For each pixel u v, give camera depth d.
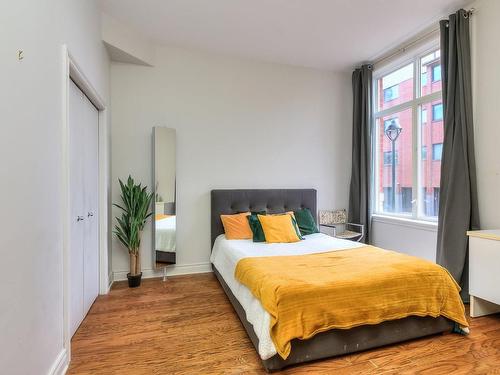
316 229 3.83
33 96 1.39
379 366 1.79
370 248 2.88
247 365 1.81
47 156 1.56
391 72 4.03
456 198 2.87
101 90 2.88
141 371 1.75
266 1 2.73
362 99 4.20
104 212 3.01
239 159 3.93
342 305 1.83
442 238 2.94
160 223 3.46
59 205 1.72
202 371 1.75
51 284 1.60
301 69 4.23
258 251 2.79
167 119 3.62
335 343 1.85
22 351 1.27
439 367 1.78
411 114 3.71
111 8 2.84
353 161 4.37
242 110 3.94
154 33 3.32
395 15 2.98
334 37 3.42
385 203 4.17
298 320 1.72
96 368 1.78
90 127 2.68
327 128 4.36
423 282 2.06
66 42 1.85
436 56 3.39
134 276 3.21
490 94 2.72
